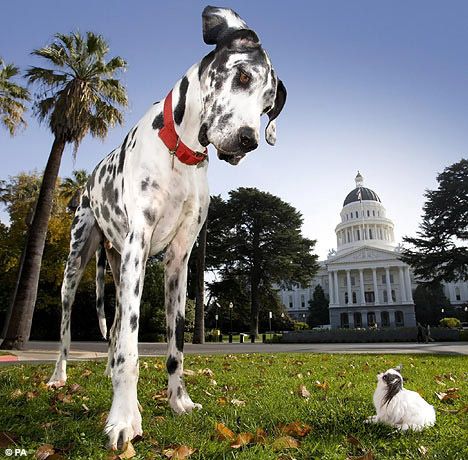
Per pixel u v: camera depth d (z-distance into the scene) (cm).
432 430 274
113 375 246
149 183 295
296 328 6259
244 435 246
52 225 2984
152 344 2317
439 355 1184
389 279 9269
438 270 4850
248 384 488
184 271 333
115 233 373
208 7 278
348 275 9475
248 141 245
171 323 330
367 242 10000
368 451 229
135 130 338
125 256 275
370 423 290
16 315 1500
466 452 228
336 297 9469
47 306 3503
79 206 448
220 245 4672
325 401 371
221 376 560
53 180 1608
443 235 4734
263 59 262
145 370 608
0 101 2055
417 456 225
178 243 328
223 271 4788
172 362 325
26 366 684
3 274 3259
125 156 336
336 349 1888
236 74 256
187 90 298
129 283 265
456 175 4847
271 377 557
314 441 251
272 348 2048
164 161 297
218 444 237
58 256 3105
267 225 4800
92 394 384
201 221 337
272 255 4706
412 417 280
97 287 476
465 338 3756
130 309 257
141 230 284
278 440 238
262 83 258
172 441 245
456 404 377
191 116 294
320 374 617
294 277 4912
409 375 612
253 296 4778
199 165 325
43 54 1630
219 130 252
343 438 255
